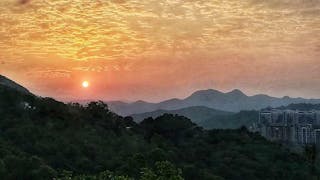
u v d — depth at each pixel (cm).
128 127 14275
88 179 3366
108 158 9738
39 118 11762
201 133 15362
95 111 13900
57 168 8794
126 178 3275
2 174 7225
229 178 11406
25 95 12794
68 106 13388
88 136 11238
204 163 11938
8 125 10931
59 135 10812
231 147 13625
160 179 3017
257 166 11981
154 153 7425
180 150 12569
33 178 7256
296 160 13125
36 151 9600
